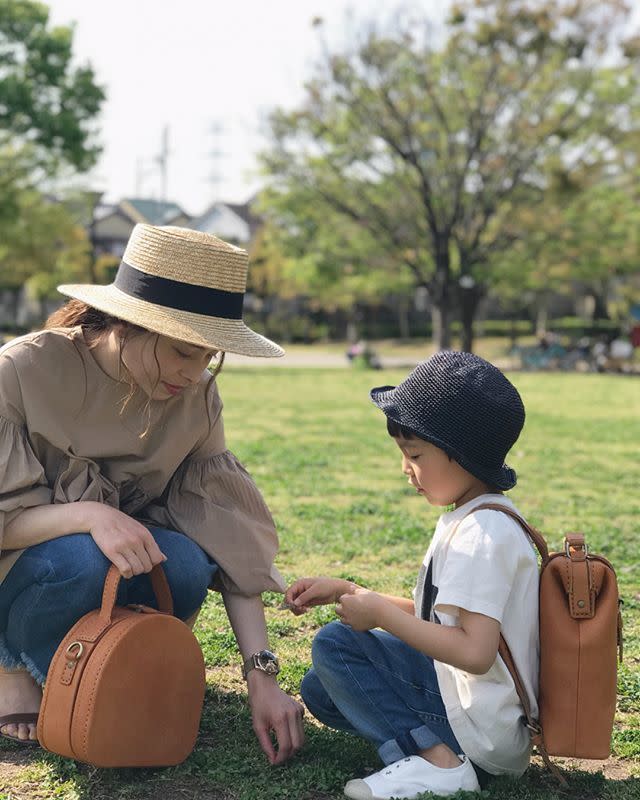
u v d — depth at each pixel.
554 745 2.59
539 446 11.97
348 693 2.80
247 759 2.90
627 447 12.03
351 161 31.17
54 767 2.81
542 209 30.53
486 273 32.53
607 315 52.06
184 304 2.85
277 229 34.31
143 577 3.04
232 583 3.22
